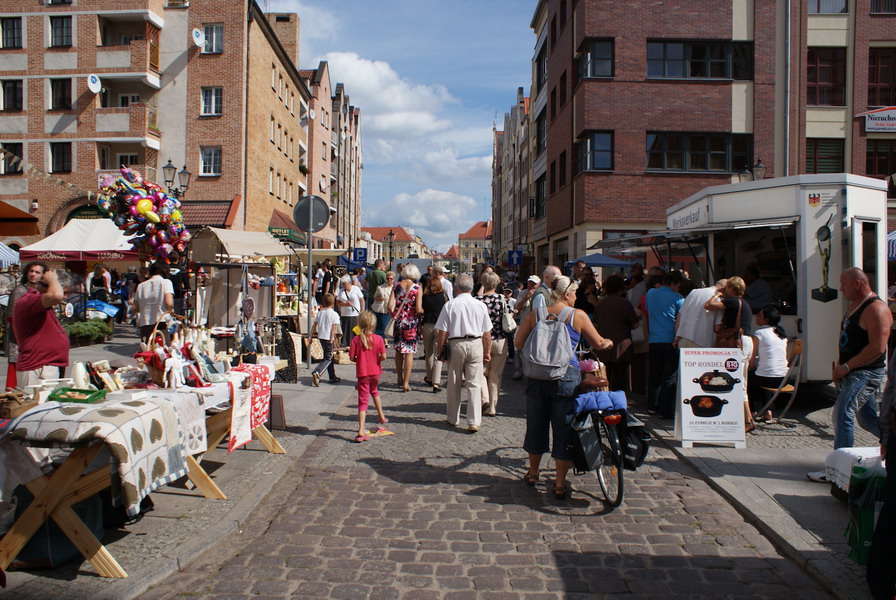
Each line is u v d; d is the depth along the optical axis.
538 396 5.73
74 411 3.99
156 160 28.91
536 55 37.44
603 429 5.40
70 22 28.14
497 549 4.52
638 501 5.53
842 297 8.73
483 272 9.06
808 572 4.19
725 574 4.17
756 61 23.45
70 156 28.28
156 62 28.75
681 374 7.09
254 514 5.17
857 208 8.83
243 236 13.15
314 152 45.12
